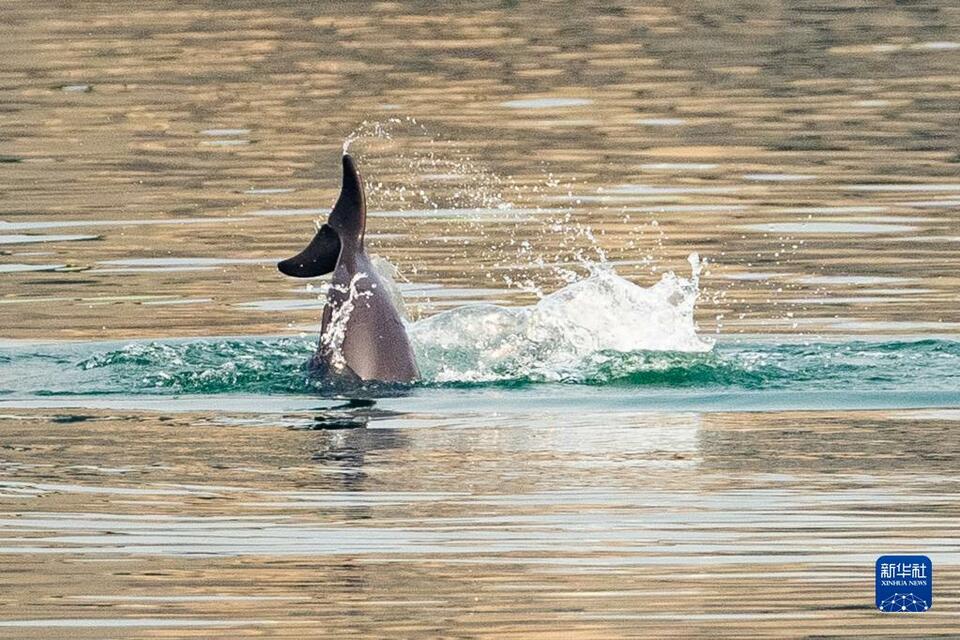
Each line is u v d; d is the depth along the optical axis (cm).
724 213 7419
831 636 3462
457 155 8375
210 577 3784
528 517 4138
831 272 6569
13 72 10394
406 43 11100
